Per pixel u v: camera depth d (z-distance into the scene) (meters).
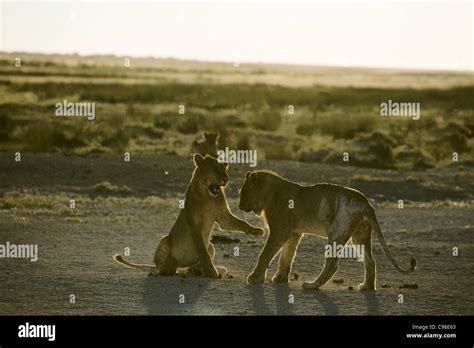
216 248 20.12
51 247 19.81
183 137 45.75
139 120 50.50
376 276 17.09
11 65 86.25
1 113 48.84
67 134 40.75
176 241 16.56
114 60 110.69
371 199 30.98
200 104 62.53
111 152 38.69
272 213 16.00
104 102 60.88
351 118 52.91
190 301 14.59
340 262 18.48
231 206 27.47
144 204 27.80
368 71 124.44
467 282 16.61
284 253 16.22
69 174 32.53
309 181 33.31
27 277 16.45
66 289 15.48
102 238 21.25
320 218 15.59
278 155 39.81
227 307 14.18
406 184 33.44
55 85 66.88
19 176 31.84
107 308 14.16
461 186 34.19
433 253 19.73
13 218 24.12
